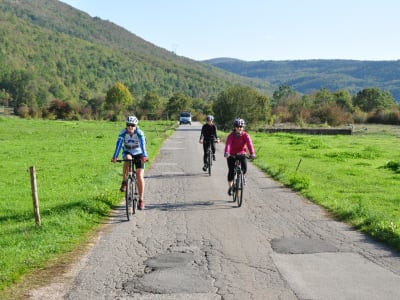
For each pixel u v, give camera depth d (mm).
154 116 123812
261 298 5684
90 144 33562
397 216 10188
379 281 6242
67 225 9078
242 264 6984
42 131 50688
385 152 29203
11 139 38469
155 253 7578
